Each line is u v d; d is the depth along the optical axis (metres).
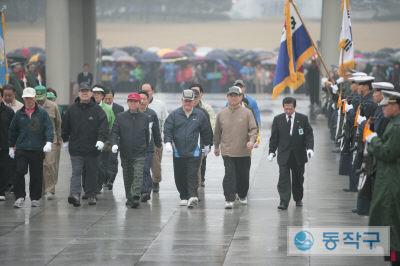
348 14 44.28
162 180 42.00
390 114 23.03
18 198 34.56
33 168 34.62
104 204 35.31
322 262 25.22
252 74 132.00
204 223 31.16
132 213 33.22
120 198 36.84
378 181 23.06
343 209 33.75
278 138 34.06
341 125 40.97
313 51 41.53
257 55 140.12
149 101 39.03
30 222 31.55
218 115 34.62
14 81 46.84
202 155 35.94
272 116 81.12
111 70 130.38
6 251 26.84
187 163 34.44
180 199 35.94
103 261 25.47
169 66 132.12
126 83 130.62
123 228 30.31
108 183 39.00
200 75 130.62
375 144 22.72
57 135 37.12
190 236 28.91
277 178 42.12
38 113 34.41
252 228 30.19
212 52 133.62
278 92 41.41
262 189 38.94
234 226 30.56
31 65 60.16
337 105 48.00
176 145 34.47
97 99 38.94
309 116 77.88
